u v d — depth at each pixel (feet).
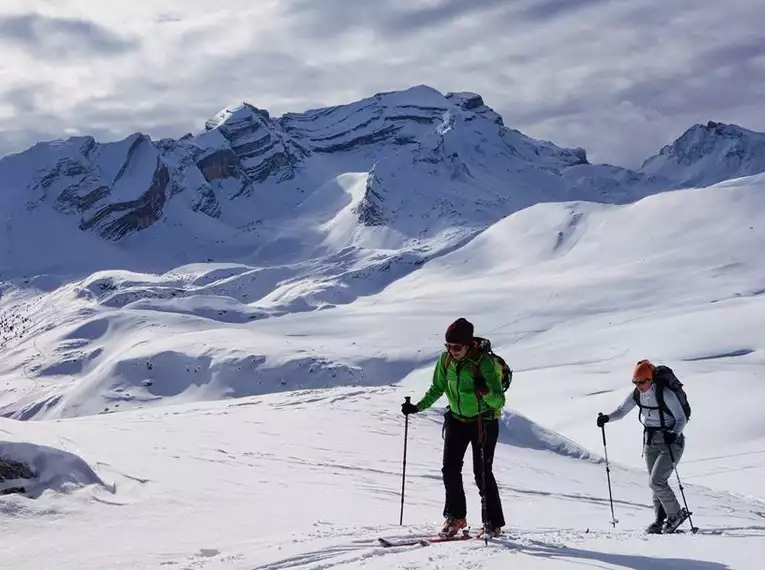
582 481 61.67
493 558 19.95
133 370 499.10
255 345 524.11
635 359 374.43
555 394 285.02
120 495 33.58
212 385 474.49
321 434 66.59
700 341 382.63
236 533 28.84
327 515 33.65
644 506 50.72
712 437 186.91
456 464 24.25
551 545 22.41
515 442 78.84
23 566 23.84
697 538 24.35
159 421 69.97
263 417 75.46
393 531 27.30
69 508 30.94
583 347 432.66
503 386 24.25
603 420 33.14
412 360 515.50
